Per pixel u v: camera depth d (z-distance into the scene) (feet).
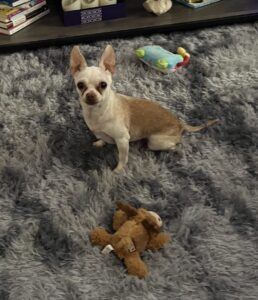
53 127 4.76
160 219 3.70
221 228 3.75
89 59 5.86
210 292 3.27
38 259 3.48
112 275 3.38
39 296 3.21
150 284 3.32
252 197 4.03
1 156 4.40
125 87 5.37
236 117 4.95
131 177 4.22
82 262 3.46
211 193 4.06
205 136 4.69
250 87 5.44
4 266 3.42
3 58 5.88
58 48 6.16
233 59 5.92
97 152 4.50
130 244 3.35
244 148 4.55
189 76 5.61
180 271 3.41
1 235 3.66
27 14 6.33
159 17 6.64
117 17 6.62
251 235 3.69
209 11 6.79
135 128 4.22
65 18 6.33
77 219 3.79
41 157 4.41
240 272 3.40
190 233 3.70
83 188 4.09
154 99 5.21
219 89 5.40
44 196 4.01
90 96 3.70
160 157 4.44
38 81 5.46
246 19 6.79
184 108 5.09
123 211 3.59
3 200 3.97
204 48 6.16
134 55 5.98
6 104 5.08
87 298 3.21
